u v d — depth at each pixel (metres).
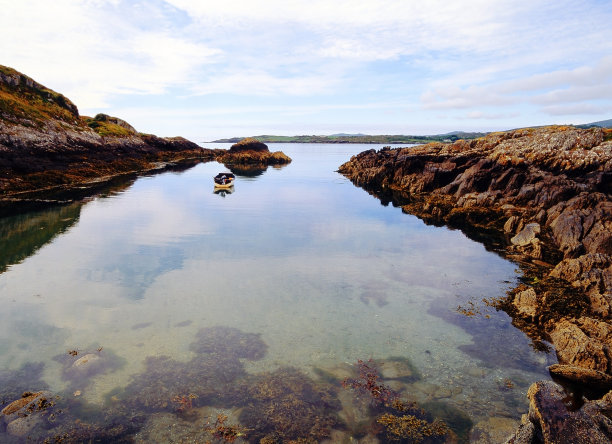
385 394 14.20
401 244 34.97
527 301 21.69
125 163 93.88
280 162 144.12
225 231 38.59
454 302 22.59
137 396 13.81
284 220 44.41
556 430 10.59
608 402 12.80
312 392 14.26
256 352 17.00
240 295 23.14
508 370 15.93
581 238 30.77
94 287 23.66
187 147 160.00
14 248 31.05
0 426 12.04
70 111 87.25
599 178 45.50
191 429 12.25
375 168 84.06
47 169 65.31
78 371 15.14
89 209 47.50
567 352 16.66
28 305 20.88
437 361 16.53
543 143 56.03
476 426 12.58
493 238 37.16
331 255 31.39
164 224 41.03
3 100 63.53
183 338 18.02
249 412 13.12
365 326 19.61
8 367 15.30
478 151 66.19
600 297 20.84
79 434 11.88
